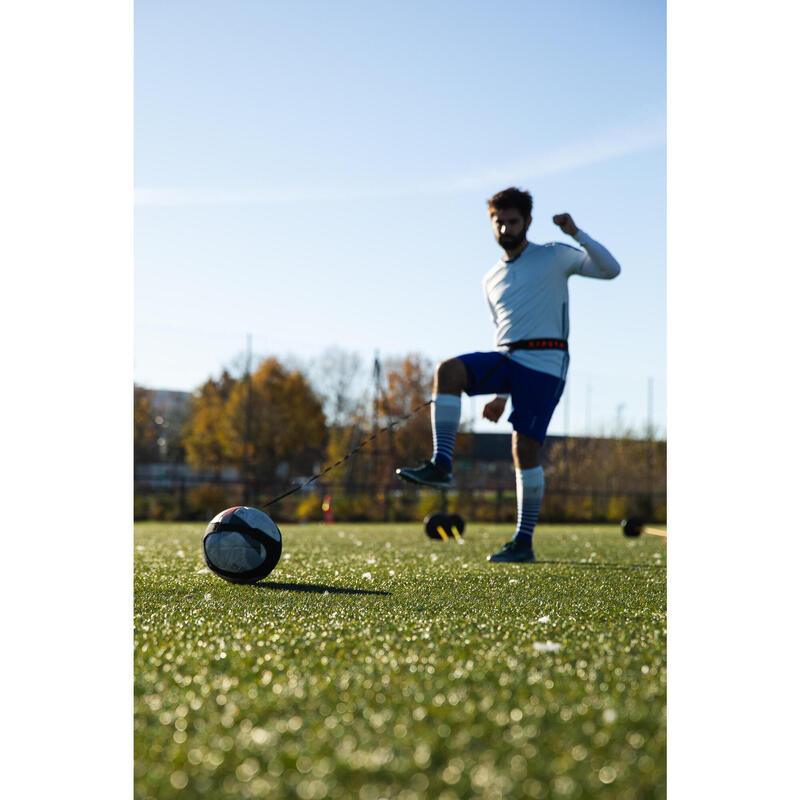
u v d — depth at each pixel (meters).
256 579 4.09
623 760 1.54
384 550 7.22
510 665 2.21
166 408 23.30
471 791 1.41
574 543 9.05
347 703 1.86
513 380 5.74
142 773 1.51
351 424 28.16
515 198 5.73
